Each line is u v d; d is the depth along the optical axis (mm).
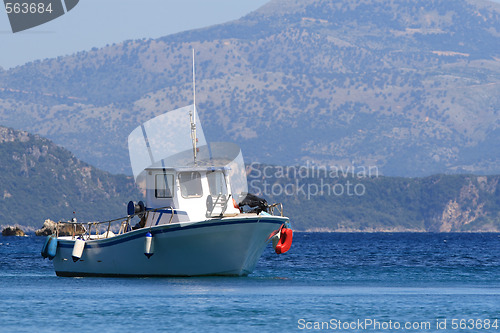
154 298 147875
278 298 151375
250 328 122625
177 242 160125
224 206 161250
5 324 124750
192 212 162875
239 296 151875
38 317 130375
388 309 141250
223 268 165750
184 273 165625
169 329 121250
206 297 149500
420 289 174625
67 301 145625
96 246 173750
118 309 137000
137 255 165250
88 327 122500
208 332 119438
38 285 171375
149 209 169875
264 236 165375
